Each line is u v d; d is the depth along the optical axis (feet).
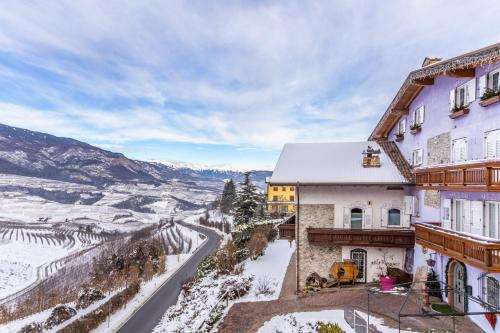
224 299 68.74
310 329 47.29
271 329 49.62
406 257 63.93
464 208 47.26
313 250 67.56
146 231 301.84
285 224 75.87
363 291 60.08
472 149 47.03
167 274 139.44
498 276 38.73
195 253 188.85
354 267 63.57
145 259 157.58
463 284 46.78
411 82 60.70
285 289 68.49
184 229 308.40
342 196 67.77
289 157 79.46
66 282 165.17
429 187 51.70
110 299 95.76
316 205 68.44
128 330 78.95
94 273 157.69
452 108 51.70
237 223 134.51
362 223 67.31
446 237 44.57
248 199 135.95
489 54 40.70
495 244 34.58
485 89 43.98
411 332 41.24
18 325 84.38
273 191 230.48
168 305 96.99
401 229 65.51
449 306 48.73
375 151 71.56
